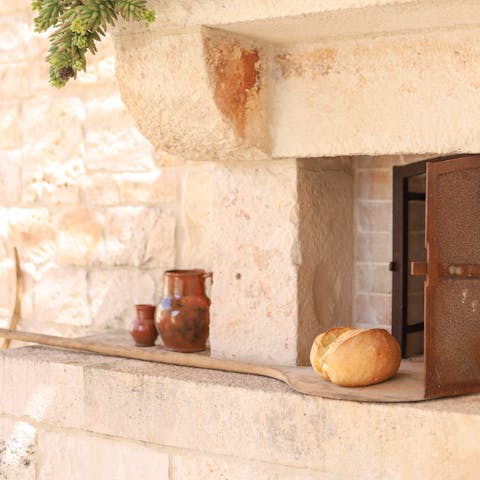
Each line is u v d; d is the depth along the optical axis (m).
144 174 3.03
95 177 3.13
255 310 2.52
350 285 2.72
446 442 1.98
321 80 2.38
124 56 2.36
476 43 2.16
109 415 2.45
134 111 2.41
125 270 3.08
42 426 2.59
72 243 3.19
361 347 2.19
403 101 2.26
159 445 2.38
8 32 3.32
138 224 3.04
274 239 2.49
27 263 3.30
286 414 2.17
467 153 2.31
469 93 2.18
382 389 2.18
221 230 2.58
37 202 3.27
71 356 2.64
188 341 2.64
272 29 2.25
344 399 2.10
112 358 2.61
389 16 2.09
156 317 2.69
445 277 2.10
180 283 2.65
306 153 2.40
